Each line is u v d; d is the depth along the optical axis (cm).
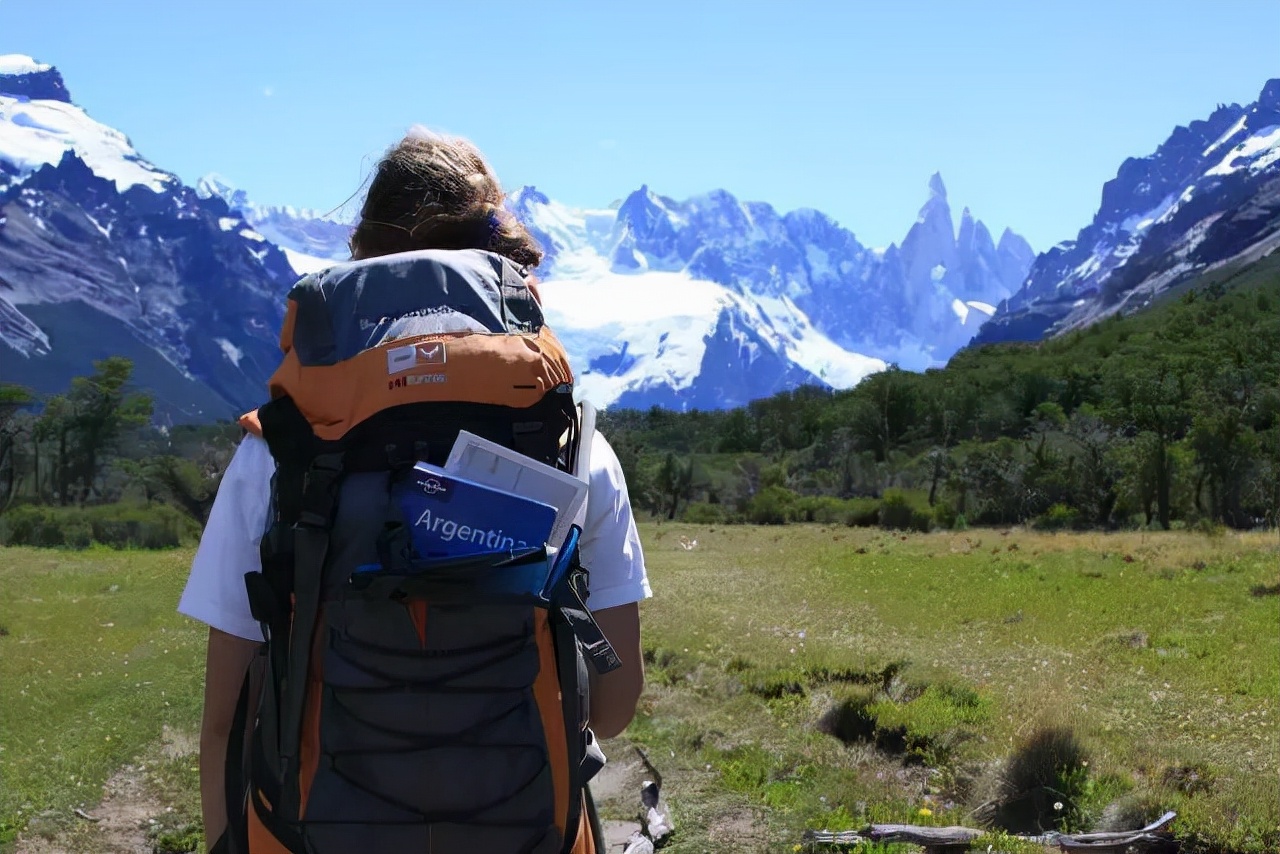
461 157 189
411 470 150
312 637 151
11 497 8544
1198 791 711
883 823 676
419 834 148
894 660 1173
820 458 12075
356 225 188
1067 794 705
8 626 1546
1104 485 6956
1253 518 6166
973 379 16388
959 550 3619
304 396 156
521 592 148
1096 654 1362
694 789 779
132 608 1750
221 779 169
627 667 176
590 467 169
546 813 151
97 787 766
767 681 1106
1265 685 1100
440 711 148
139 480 7344
